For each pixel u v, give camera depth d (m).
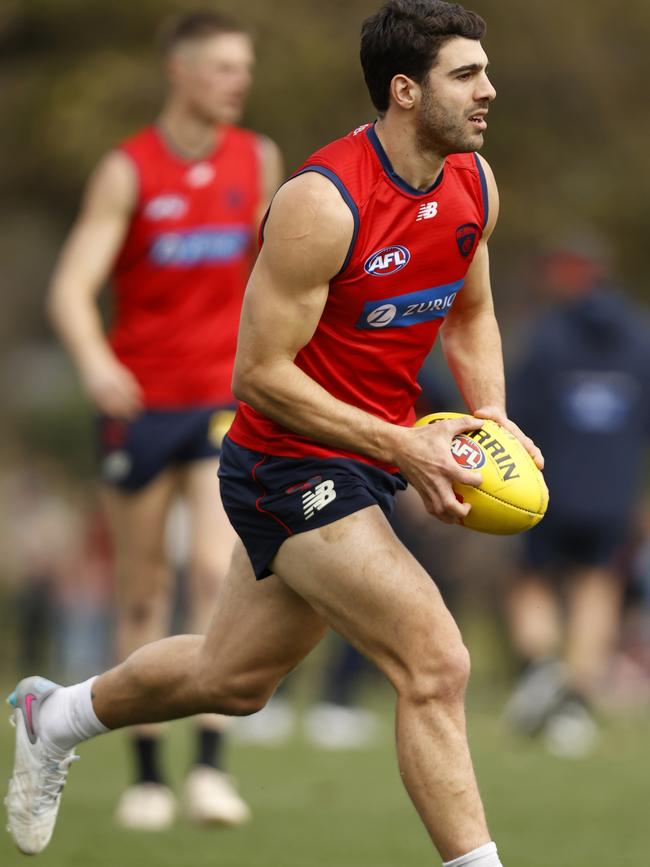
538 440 37.66
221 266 25.61
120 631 25.55
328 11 66.00
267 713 36.09
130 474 25.08
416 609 15.84
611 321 37.31
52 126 63.50
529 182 71.38
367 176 16.05
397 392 17.25
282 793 26.77
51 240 90.31
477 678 55.91
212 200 25.66
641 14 71.62
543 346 37.47
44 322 110.94
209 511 24.84
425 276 16.50
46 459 98.06
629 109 73.00
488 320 18.17
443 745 15.68
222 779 23.47
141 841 21.88
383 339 16.72
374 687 50.25
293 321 16.05
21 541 70.44
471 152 16.55
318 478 16.50
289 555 16.53
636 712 43.97
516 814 24.91
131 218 25.55
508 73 69.75
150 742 23.72
